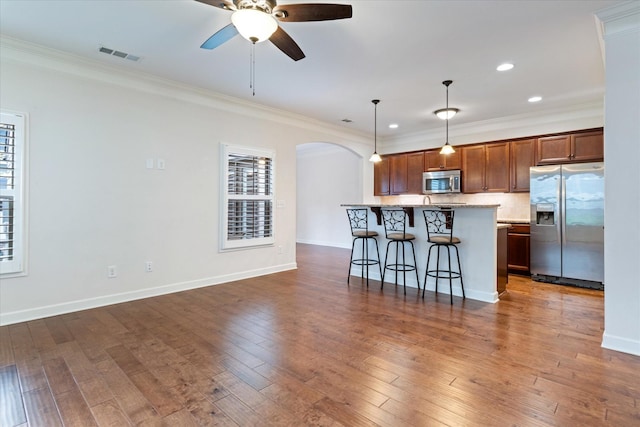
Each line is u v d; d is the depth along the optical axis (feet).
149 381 6.91
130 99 12.54
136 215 12.73
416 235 14.66
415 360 7.80
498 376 7.08
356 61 11.37
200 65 11.76
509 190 18.10
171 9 8.36
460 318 10.66
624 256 8.28
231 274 15.75
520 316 10.85
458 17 8.67
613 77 8.36
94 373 7.22
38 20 8.89
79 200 11.41
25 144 10.34
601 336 9.20
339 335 9.29
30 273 10.48
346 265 19.89
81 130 11.42
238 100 15.52
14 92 10.16
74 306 11.31
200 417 5.76
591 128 15.38
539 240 15.87
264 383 6.83
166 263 13.57
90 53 10.85
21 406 6.06
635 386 6.69
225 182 15.25
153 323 10.20
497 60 11.25
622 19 8.18
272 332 9.50
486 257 12.66
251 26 6.97
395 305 12.03
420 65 11.67
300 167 32.14
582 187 14.66
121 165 12.34
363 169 23.56
